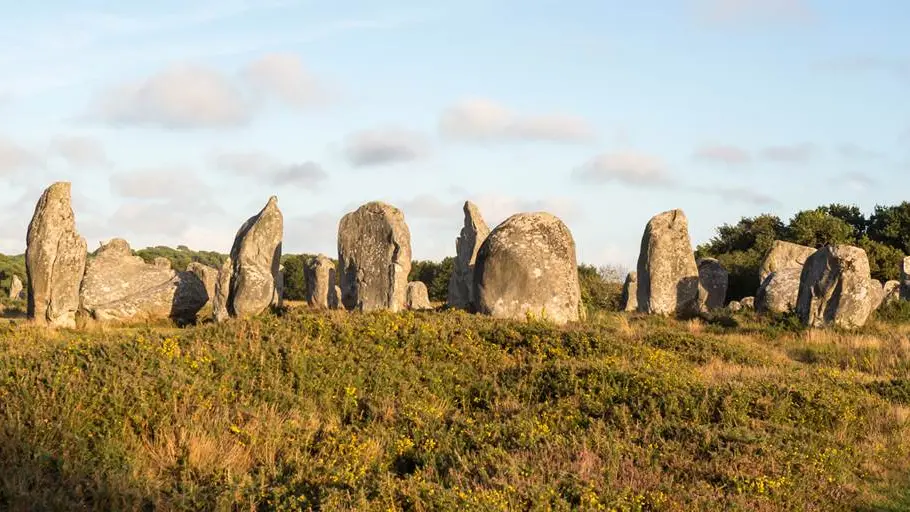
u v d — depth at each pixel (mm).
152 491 8906
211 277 29031
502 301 19969
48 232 21656
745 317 26938
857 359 19703
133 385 10859
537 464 9703
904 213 52281
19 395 10469
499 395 13055
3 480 8602
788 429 11484
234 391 11695
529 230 20422
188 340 14188
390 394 12711
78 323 22672
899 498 9562
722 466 9844
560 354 15656
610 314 27438
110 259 25531
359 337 15086
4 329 18500
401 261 22375
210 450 9930
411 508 8422
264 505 8836
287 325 15523
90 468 9148
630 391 12758
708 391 12828
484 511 8070
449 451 10406
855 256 25047
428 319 17297
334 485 9117
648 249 31547
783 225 56781
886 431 12273
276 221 22766
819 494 9359
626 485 9117
